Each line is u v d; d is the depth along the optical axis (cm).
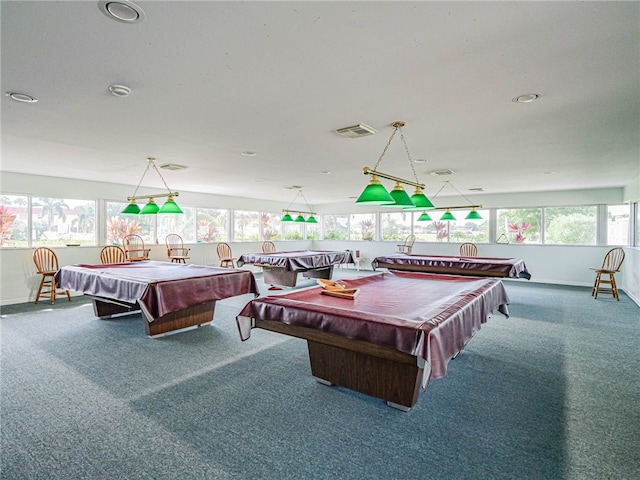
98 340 391
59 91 249
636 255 605
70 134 358
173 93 253
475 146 405
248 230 1029
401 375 242
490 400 258
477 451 199
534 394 268
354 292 288
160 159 479
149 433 215
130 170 565
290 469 184
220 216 950
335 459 192
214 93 254
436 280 392
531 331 432
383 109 288
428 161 488
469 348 370
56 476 177
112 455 194
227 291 426
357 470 184
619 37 179
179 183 715
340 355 272
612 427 223
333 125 328
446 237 982
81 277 444
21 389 272
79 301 603
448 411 243
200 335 412
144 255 754
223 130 344
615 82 235
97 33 175
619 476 178
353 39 182
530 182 689
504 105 278
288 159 477
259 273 1017
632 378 296
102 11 156
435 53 197
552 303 597
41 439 208
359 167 535
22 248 595
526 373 306
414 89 247
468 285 352
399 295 297
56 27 169
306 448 202
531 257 851
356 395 265
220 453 197
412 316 219
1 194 577
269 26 169
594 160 480
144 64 209
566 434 215
